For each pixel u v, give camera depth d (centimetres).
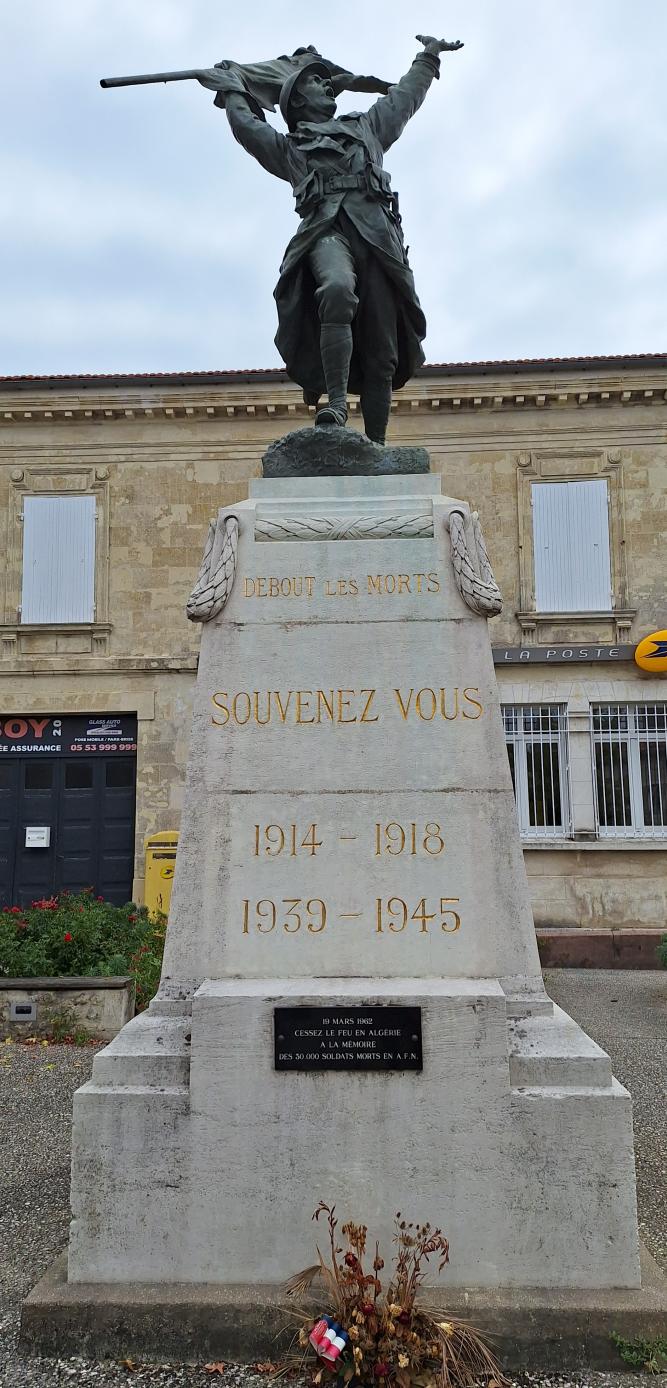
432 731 412
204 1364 332
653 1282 352
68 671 1739
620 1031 924
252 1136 355
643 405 1730
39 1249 425
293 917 396
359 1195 351
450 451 1739
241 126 520
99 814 1731
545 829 1623
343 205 504
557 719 1652
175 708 1725
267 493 459
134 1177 356
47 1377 325
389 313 524
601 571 1703
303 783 409
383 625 425
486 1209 349
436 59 550
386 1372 311
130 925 1149
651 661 1617
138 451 1794
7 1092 695
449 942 392
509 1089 354
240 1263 351
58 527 1789
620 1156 350
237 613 429
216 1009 362
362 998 360
